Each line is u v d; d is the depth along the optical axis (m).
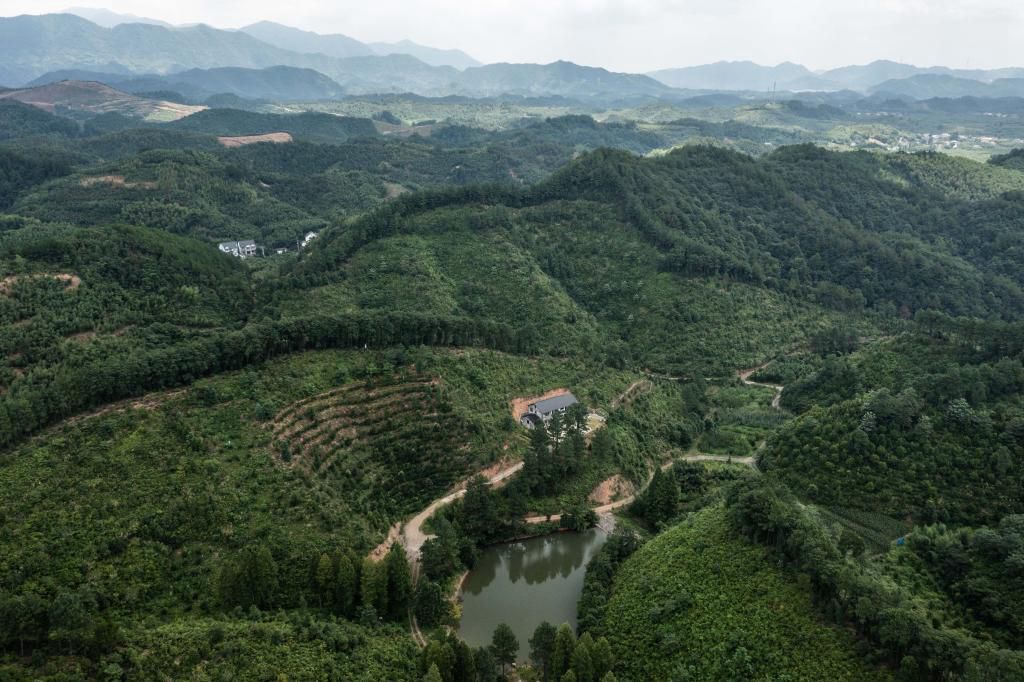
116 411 123.44
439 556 113.44
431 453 138.12
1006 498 110.62
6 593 82.44
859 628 85.75
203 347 138.25
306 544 105.50
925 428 123.44
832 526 108.06
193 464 112.31
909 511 115.75
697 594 100.56
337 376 144.25
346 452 130.00
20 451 109.44
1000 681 70.88
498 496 133.62
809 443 135.00
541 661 96.44
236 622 90.06
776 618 91.12
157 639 82.81
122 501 103.50
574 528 132.38
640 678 91.75
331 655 87.56
